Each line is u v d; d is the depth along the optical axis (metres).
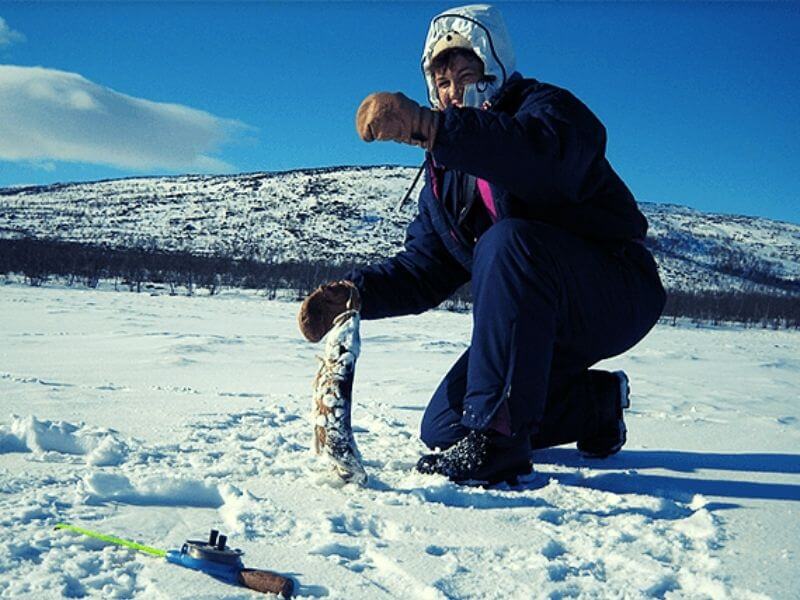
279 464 2.12
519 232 2.08
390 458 2.34
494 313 2.07
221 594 1.24
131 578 1.29
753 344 20.73
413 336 12.52
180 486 1.79
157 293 28.53
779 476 2.35
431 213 2.41
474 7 2.23
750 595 1.37
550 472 2.30
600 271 2.22
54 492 1.74
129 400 3.21
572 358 2.39
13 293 22.20
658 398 5.09
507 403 2.07
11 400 3.04
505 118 1.95
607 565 1.51
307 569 1.39
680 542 1.66
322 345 8.75
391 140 1.90
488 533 1.64
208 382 4.64
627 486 2.18
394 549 1.50
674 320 33.31
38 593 1.21
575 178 2.04
